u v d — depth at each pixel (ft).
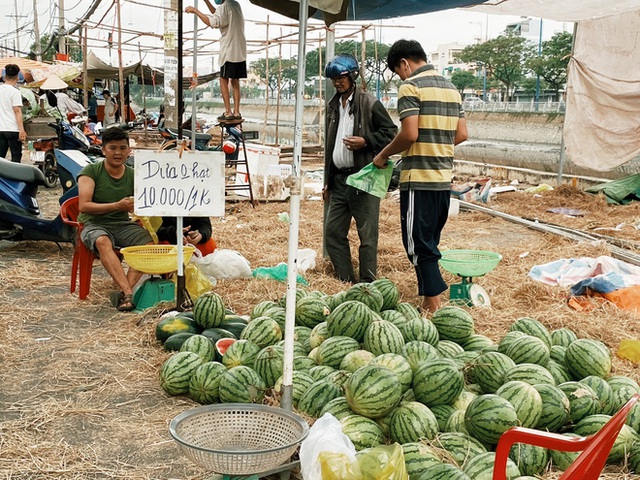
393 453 9.48
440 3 22.89
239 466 9.75
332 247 25.23
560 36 212.23
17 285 23.85
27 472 11.84
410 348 14.37
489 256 23.30
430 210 20.54
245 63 35.83
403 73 20.81
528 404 12.35
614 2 33.60
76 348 17.69
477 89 255.91
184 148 19.04
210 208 19.22
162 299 20.98
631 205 43.50
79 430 13.46
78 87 110.83
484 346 16.62
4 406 14.40
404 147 20.07
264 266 27.37
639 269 25.67
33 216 29.04
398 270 27.76
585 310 22.38
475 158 69.97
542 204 44.93
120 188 22.84
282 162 63.26
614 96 45.52
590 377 13.99
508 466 10.75
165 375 14.94
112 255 21.34
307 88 201.26
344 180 24.32
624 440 12.32
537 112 79.51
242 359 15.52
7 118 42.57
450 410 12.97
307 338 16.94
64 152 34.91
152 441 13.05
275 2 18.03
